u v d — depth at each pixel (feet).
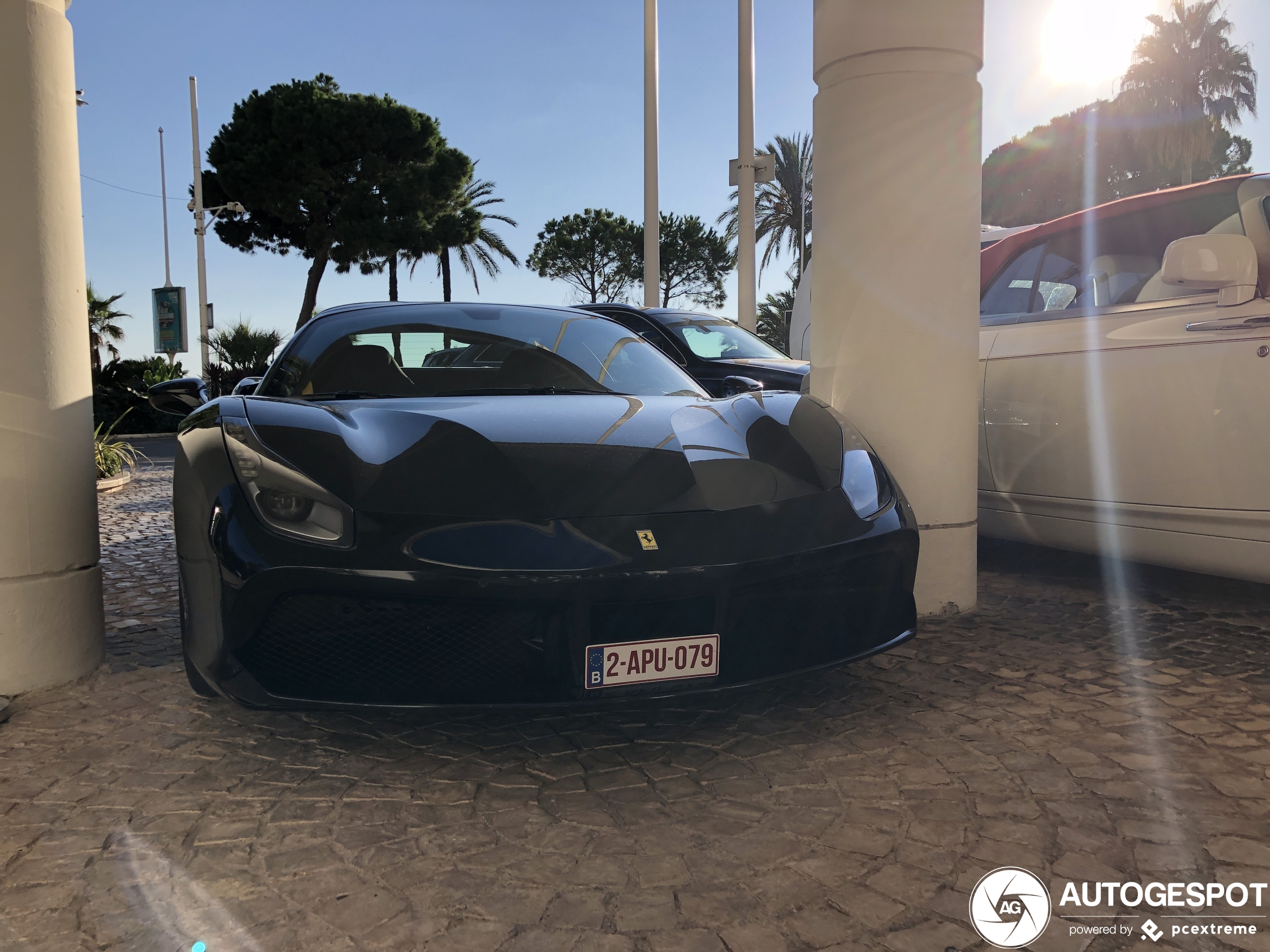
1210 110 89.25
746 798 5.97
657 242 37.35
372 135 80.94
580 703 6.02
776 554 6.38
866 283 9.81
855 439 8.23
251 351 55.47
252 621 5.93
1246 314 8.81
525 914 4.64
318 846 5.34
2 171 7.62
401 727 7.20
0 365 7.68
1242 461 8.86
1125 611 10.46
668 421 7.75
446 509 6.15
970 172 9.70
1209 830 5.45
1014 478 11.47
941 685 8.09
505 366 9.26
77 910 4.68
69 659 8.17
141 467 30.89
